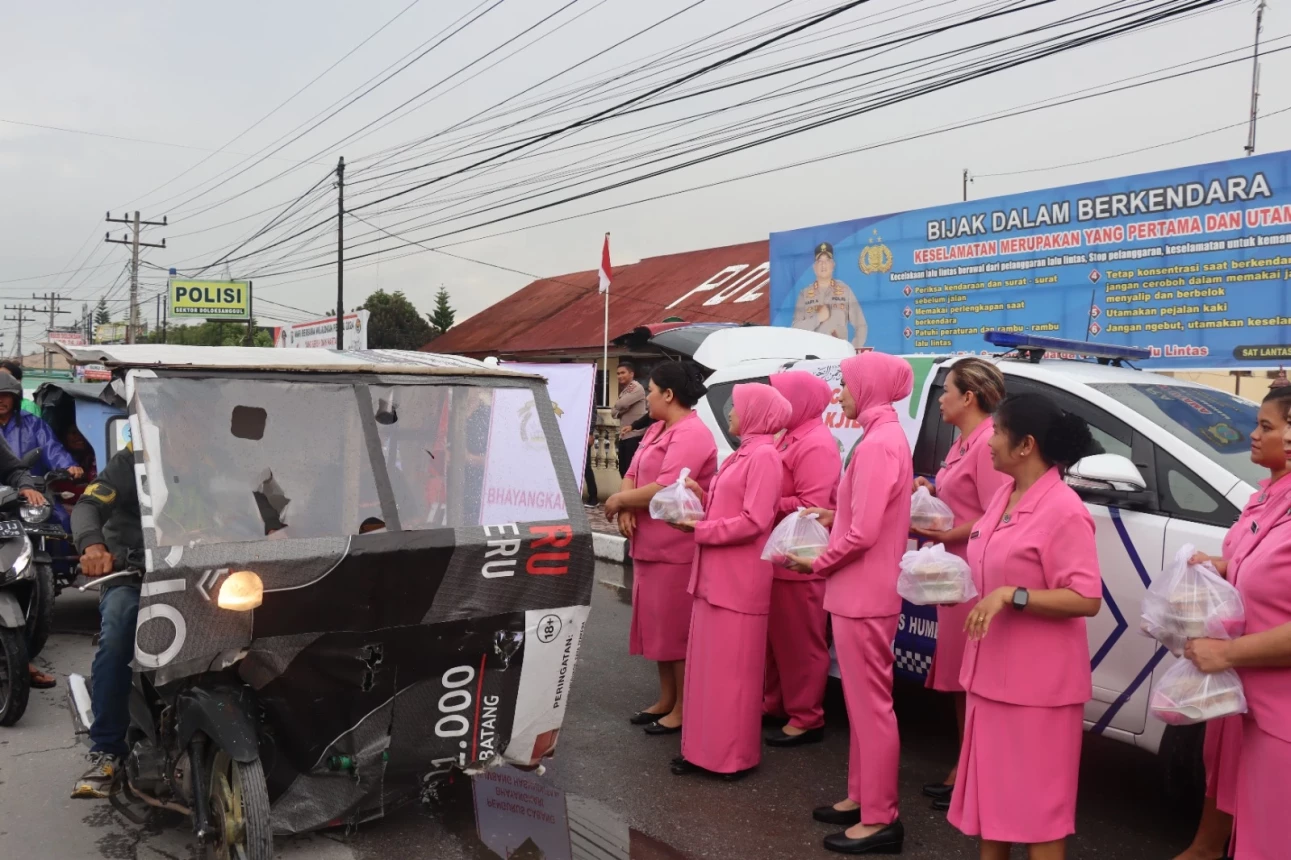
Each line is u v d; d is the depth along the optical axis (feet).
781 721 18.04
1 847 12.73
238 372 11.43
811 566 13.20
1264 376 31.86
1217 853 11.78
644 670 21.03
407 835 13.05
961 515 14.25
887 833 12.78
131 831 13.21
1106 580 13.50
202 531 10.56
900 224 43.21
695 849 12.84
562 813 13.87
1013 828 9.95
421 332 143.23
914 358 17.85
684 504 15.02
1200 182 33.06
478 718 12.04
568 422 30.50
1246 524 10.43
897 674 16.40
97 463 24.20
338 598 10.73
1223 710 9.24
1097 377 15.60
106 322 213.46
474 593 11.59
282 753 11.14
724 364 26.81
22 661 17.15
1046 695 9.87
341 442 11.62
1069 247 36.96
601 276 48.06
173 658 10.09
